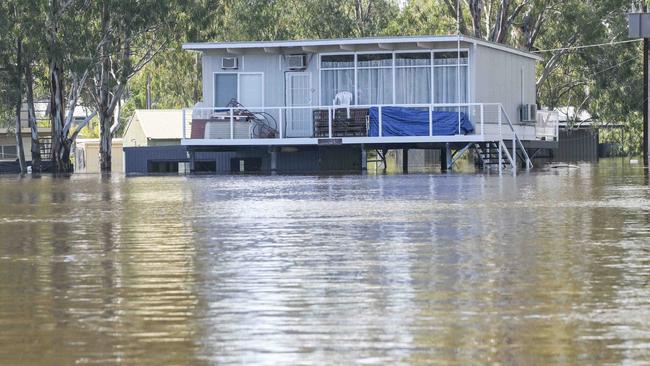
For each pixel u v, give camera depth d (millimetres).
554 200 38750
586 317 14891
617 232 26422
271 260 21547
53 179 72938
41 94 147000
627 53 131875
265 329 14352
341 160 78750
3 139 144000
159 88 157375
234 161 82125
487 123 77312
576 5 123188
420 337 13711
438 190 46125
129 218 32906
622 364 12148
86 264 21250
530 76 90500
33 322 15023
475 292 17094
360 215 32438
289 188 49750
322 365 12336
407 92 77250
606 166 86562
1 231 28750
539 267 19938
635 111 136750
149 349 13250
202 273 19766
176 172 88250
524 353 12742
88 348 13344
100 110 113250
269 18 136375
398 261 21078
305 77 78562
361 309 15711
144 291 17656
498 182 53781
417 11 131500
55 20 100375
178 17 107812
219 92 79688
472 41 75625
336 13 140750
